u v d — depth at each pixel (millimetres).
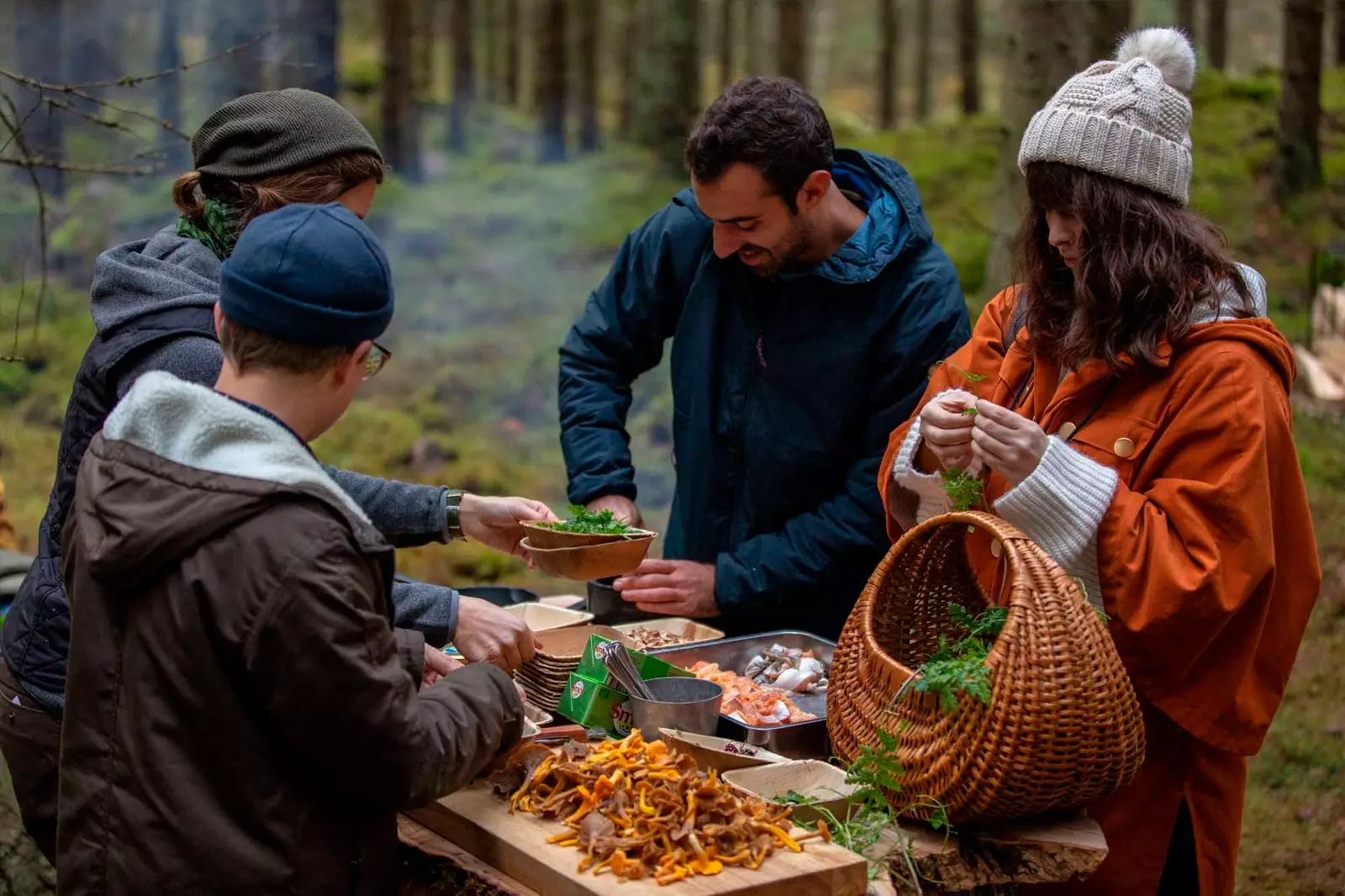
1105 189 2133
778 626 3107
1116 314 2133
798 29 12766
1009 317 2512
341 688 1559
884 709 2010
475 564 7031
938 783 1894
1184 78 2281
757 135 2646
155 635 1616
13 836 3359
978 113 16875
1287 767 4625
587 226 12562
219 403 1635
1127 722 1874
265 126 2137
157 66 14906
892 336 2895
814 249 2898
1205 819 2201
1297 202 9984
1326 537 5984
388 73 14469
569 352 3385
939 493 2359
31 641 2125
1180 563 2043
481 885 1798
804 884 1666
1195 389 2123
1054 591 1866
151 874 1618
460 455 8414
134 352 2035
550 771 1907
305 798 1653
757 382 3039
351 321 1671
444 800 1917
